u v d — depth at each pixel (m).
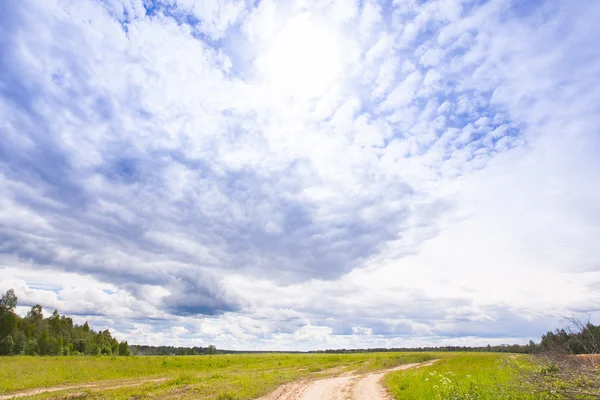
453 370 24.61
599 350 7.68
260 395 16.73
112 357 39.50
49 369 25.06
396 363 46.44
